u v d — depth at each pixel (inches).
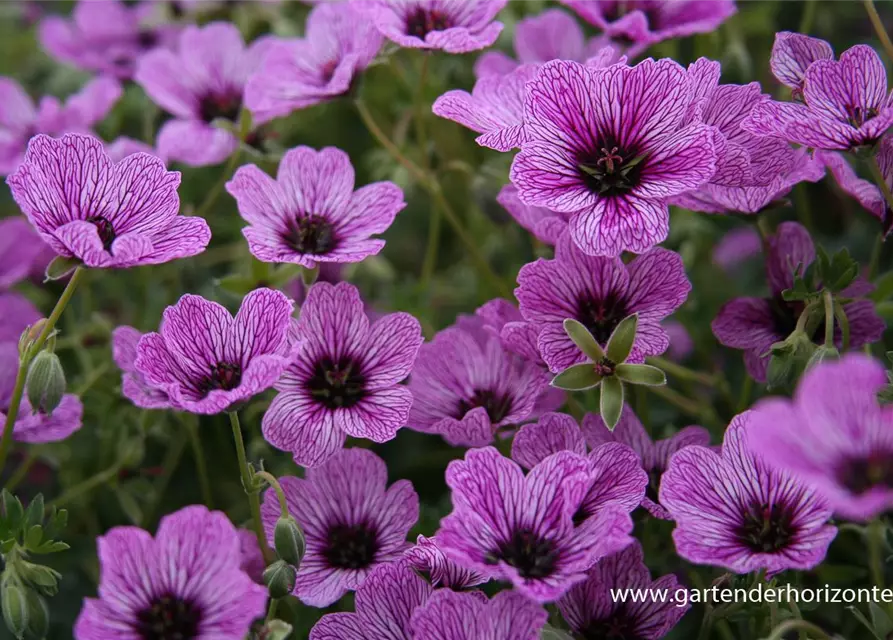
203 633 15.0
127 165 16.1
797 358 16.3
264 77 18.3
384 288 20.6
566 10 21.0
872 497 14.1
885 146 16.2
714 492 15.5
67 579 18.4
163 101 19.5
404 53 21.2
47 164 15.9
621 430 16.5
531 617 15.3
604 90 16.0
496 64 18.9
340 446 16.2
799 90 16.5
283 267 17.6
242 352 15.8
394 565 15.8
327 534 16.4
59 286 19.3
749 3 21.1
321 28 18.4
